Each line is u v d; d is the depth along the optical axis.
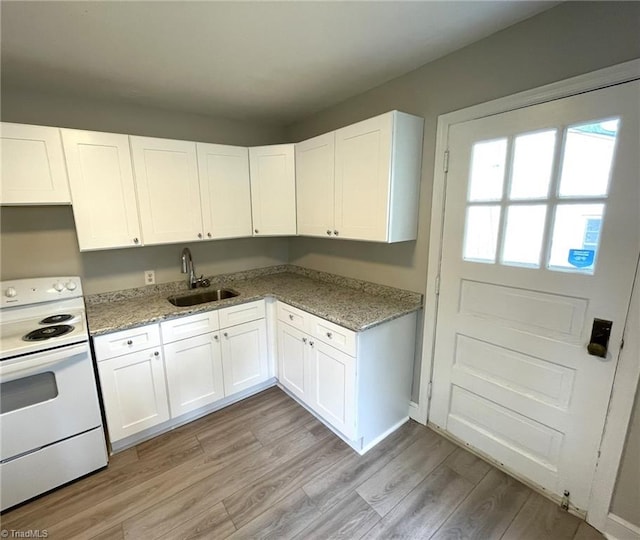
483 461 1.88
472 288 1.82
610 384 1.37
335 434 2.13
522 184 1.55
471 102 1.68
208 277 2.84
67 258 2.16
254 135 2.97
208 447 2.02
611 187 1.29
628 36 1.19
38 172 1.76
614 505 1.41
